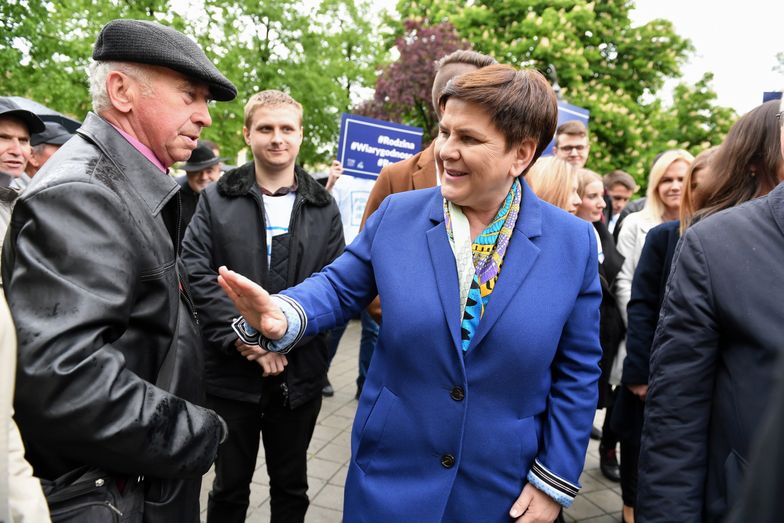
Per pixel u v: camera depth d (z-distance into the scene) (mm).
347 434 3861
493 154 1242
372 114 10930
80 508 1121
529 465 1330
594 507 3098
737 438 1212
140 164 1304
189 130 1376
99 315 1042
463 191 1296
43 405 985
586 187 3066
